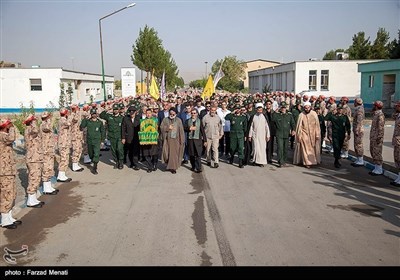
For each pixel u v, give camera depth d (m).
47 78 36.53
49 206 7.79
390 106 31.09
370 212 7.25
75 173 11.01
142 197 8.39
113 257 5.36
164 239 5.99
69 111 11.01
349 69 39.28
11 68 36.25
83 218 7.03
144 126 10.90
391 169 10.84
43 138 8.53
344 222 6.70
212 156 12.19
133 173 10.97
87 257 5.37
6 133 6.36
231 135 11.86
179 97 15.71
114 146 11.58
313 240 5.89
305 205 7.71
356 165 11.84
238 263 5.13
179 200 8.13
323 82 39.62
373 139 10.48
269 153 12.36
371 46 50.72
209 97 18.86
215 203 7.89
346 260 5.20
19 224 6.70
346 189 8.97
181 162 11.59
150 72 42.75
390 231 6.26
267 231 6.29
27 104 36.66
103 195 8.59
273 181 9.84
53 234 6.25
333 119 11.66
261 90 56.81
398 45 41.47
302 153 11.73
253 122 11.86
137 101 18.73
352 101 39.53
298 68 39.59
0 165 6.40
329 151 14.70
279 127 11.73
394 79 31.56
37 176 7.72
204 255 5.39
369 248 5.59
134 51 42.28
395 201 7.98
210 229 6.40
